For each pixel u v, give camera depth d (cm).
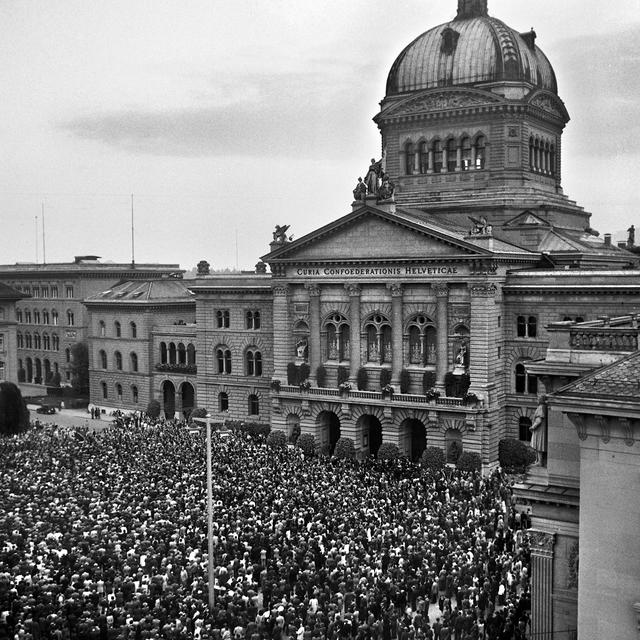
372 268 8631
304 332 9288
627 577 3122
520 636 3959
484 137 9662
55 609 4075
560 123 10362
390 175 10312
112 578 4528
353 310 8775
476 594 4394
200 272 10775
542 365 3678
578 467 3459
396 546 5150
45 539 5059
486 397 7950
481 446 7944
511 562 4847
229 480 6588
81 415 11844
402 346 8525
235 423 9788
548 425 3547
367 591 4384
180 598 4225
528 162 9700
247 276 10356
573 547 3503
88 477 6569
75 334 13962
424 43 10206
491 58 9656
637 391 3077
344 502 6012
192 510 5641
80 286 13962
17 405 9719
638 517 3091
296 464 7406
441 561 4825
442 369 8256
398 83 10288
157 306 11569
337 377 9006
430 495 6525
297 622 4069
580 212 10319
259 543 5072
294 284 9281
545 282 8006
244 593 4412
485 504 6222
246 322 10100
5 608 4091
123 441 8144
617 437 3117
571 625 3509
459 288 8150
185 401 11588
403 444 8544
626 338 3597
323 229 8844
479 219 9038
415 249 8331
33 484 6350
